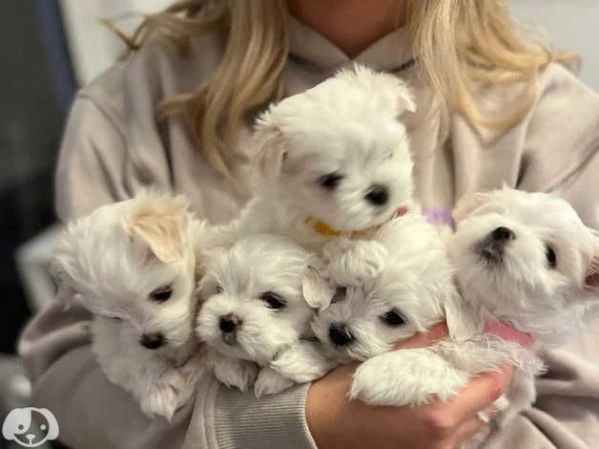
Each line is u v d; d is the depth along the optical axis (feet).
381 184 2.51
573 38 5.16
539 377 3.14
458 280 2.63
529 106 3.36
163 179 3.43
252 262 2.57
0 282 6.51
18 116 6.73
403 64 3.38
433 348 2.61
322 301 2.54
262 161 2.60
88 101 3.67
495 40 3.53
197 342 2.85
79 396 3.20
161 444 2.91
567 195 3.25
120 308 2.66
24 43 6.63
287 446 2.69
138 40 3.95
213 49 3.67
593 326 3.10
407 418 2.57
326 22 3.41
